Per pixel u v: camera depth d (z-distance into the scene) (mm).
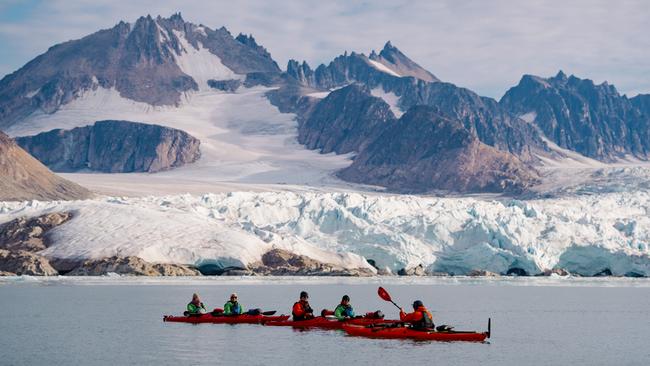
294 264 183250
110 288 129875
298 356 57094
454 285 153875
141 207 199375
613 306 103625
